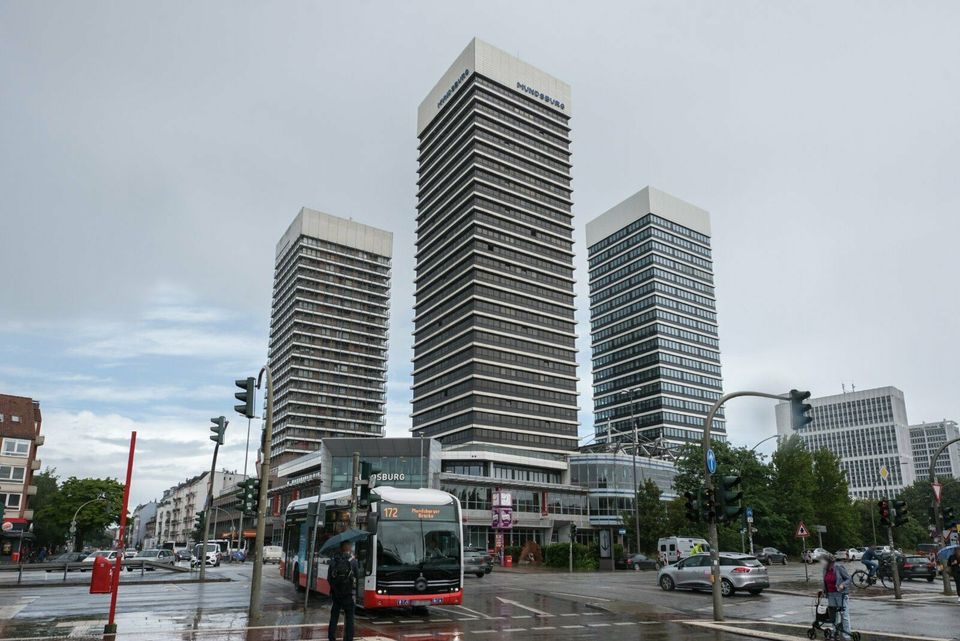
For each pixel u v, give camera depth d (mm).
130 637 15031
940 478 154625
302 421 156500
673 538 53750
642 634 16406
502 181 139375
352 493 21719
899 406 198375
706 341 176125
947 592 27828
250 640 14758
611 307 182500
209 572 45188
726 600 26062
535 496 90875
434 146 153875
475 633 16375
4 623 17422
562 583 35688
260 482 18453
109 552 56250
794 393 20562
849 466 199250
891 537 27078
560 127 152500
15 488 68438
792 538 76625
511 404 125125
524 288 135000
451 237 139625
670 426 161500
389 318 176875
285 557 29547
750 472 73188
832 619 15055
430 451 85250
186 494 182000
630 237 181375
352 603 13758
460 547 19859
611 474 96312
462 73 147375
